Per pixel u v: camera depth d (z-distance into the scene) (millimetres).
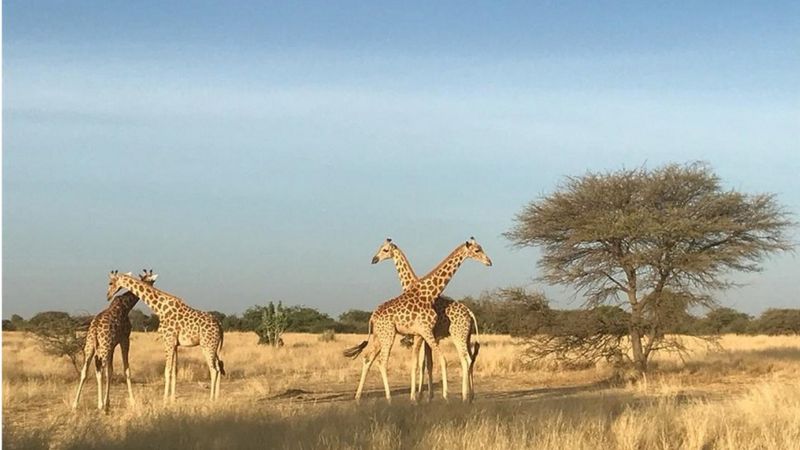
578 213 24859
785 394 13734
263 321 41125
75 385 19500
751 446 10297
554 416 11266
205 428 10500
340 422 11195
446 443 9930
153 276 16016
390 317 15430
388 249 16734
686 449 10414
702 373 23516
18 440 9523
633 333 23766
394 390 19453
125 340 15039
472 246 15992
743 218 24031
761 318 65625
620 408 13164
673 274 23469
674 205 24219
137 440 9906
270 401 16422
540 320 24109
